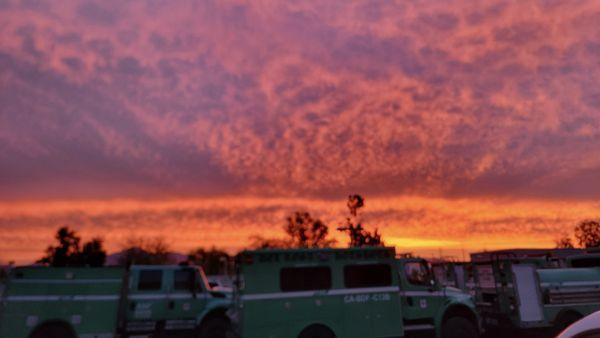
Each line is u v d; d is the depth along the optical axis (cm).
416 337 1205
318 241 7688
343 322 1108
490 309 1391
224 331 1249
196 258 6288
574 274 1359
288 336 1077
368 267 1163
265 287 1097
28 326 1134
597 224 5744
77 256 6988
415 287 1216
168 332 1258
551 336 1416
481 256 1458
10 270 1163
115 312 1204
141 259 6500
